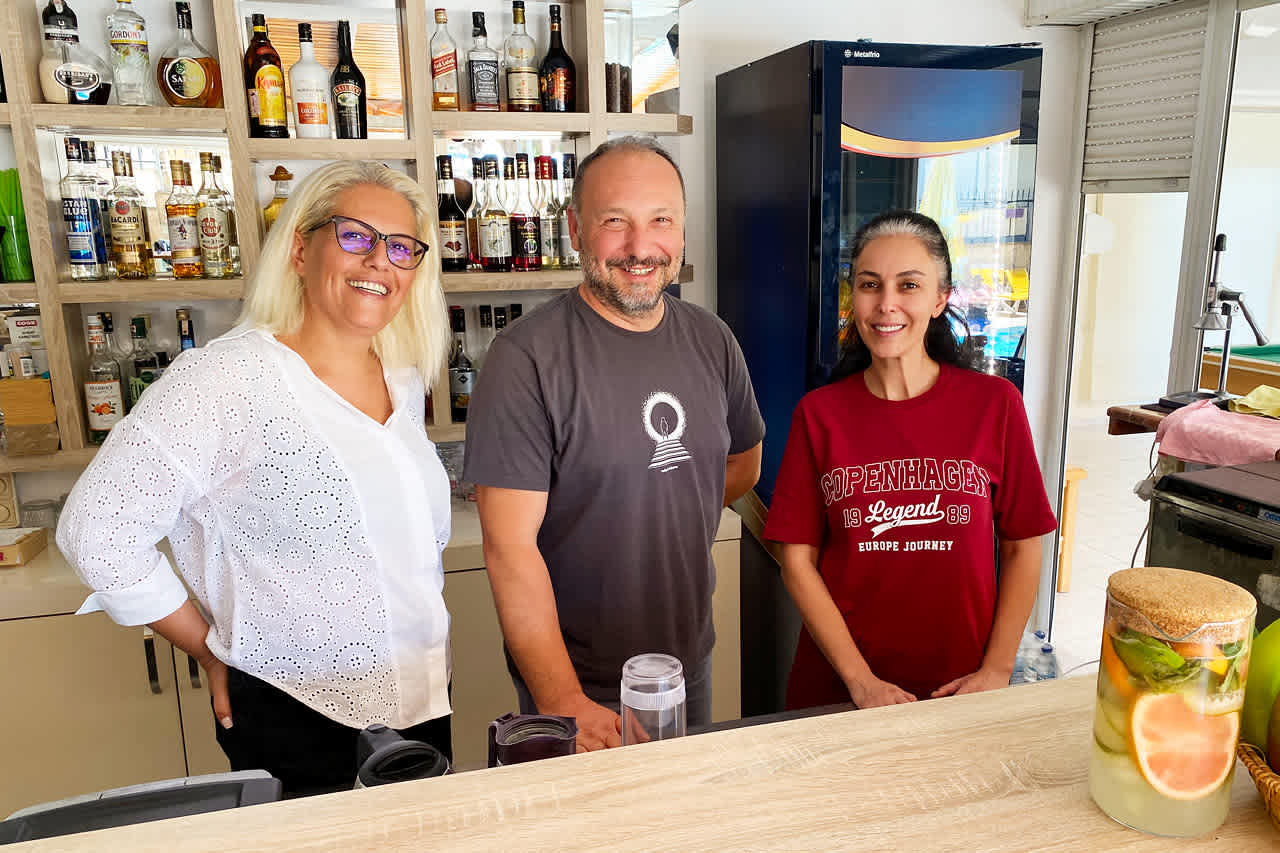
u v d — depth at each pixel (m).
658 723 0.72
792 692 1.46
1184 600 0.54
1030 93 2.30
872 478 1.35
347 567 1.28
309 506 1.25
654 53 2.32
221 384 1.20
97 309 2.22
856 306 1.38
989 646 1.35
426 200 1.38
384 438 1.30
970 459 1.35
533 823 0.57
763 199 2.40
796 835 0.55
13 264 2.01
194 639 1.32
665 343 1.44
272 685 1.31
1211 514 1.13
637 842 0.55
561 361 1.37
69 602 1.90
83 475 1.21
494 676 2.17
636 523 1.41
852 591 1.37
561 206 2.38
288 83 2.15
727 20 2.66
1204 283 2.68
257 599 1.27
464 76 2.34
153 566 1.25
